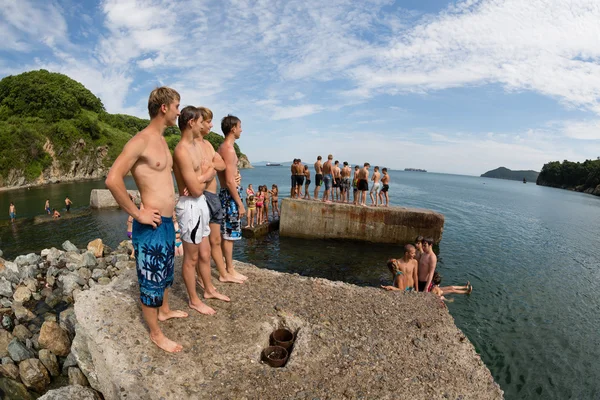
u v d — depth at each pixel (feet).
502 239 66.18
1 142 190.60
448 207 120.67
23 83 240.94
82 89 285.84
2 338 20.89
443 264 47.34
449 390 12.74
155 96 11.15
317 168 60.59
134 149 10.60
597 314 33.01
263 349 14.08
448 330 16.58
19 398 16.94
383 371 13.32
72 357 18.76
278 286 18.93
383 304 18.30
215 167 15.03
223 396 11.33
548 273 45.57
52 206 99.14
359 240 56.90
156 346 12.79
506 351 25.80
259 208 61.31
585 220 105.70
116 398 12.09
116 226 66.23
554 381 22.62
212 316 15.14
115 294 15.47
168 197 11.82
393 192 180.86
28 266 34.76
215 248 17.52
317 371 12.96
